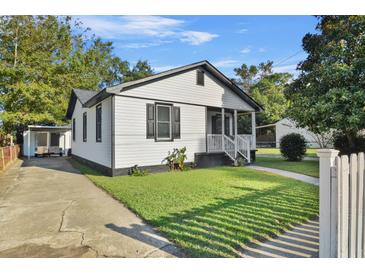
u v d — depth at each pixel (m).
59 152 19.69
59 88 18.14
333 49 9.38
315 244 2.95
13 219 4.04
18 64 17.48
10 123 15.80
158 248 2.90
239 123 29.28
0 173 9.62
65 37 22.38
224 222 3.63
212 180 7.26
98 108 10.23
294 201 4.79
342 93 7.74
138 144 8.98
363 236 2.46
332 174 2.22
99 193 5.91
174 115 10.15
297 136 13.23
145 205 4.57
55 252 2.87
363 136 9.77
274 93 34.72
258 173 8.71
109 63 32.19
